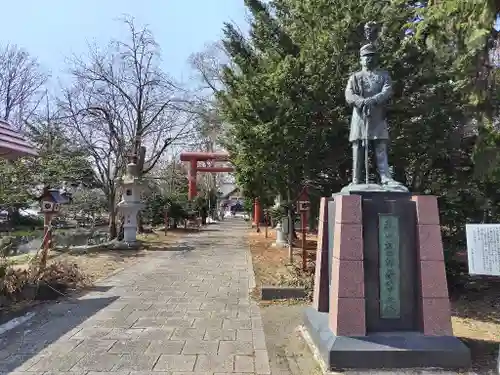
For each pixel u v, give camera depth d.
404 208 5.05
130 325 6.17
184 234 24.55
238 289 8.80
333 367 4.47
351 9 7.70
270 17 10.20
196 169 30.28
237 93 10.27
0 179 11.67
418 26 6.14
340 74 7.95
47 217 11.18
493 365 4.61
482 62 6.30
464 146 7.55
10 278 7.61
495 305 7.19
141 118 20.20
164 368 4.59
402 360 4.47
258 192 13.36
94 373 4.44
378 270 4.95
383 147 5.48
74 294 8.21
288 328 6.15
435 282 4.81
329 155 8.55
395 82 7.66
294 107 7.96
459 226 7.84
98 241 19.17
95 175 20.45
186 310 7.07
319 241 6.13
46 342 5.41
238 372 4.53
